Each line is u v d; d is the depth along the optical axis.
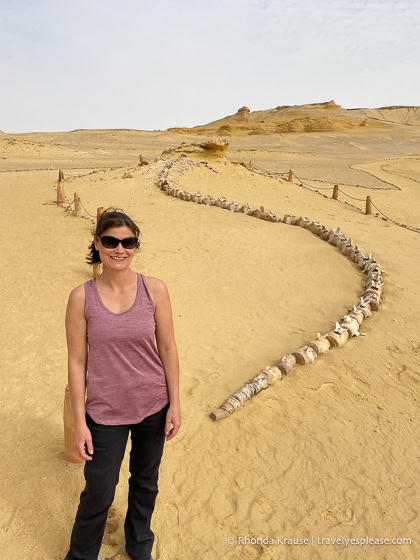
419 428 4.66
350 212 18.53
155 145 69.00
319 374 5.44
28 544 3.09
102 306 2.46
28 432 4.16
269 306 7.60
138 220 13.09
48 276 8.25
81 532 2.74
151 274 8.69
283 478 3.89
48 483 3.59
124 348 2.47
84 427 2.45
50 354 5.57
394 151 69.62
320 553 3.25
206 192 18.34
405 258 11.01
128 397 2.54
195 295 7.88
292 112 122.62
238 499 3.64
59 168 31.28
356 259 10.05
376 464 4.12
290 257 9.98
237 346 6.17
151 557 3.06
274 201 18.73
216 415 4.51
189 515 3.46
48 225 12.15
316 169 37.94
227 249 10.45
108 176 21.52
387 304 7.72
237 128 94.56
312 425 4.57
